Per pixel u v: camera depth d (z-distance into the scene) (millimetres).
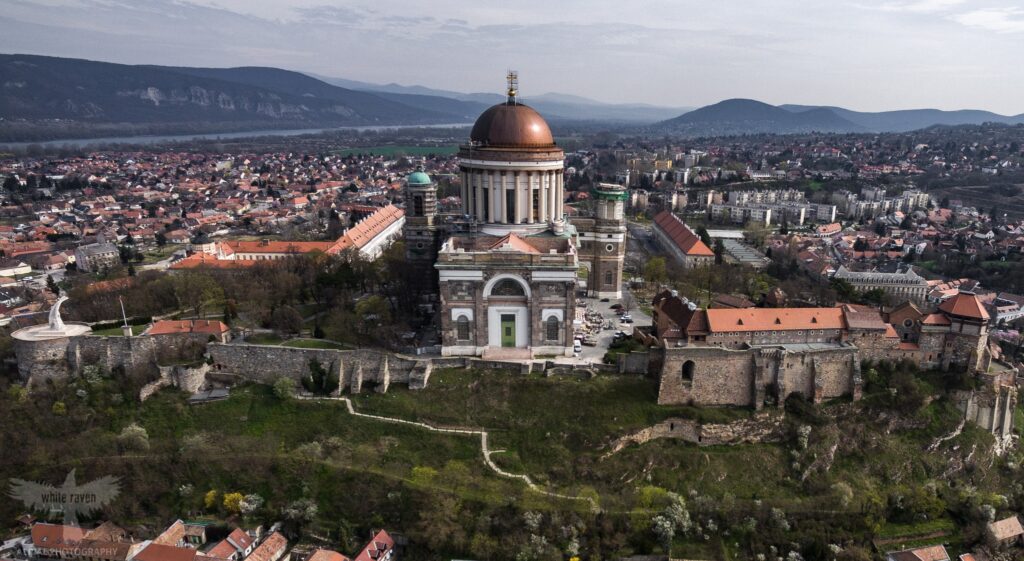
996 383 145750
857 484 130125
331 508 120875
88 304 171500
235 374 147125
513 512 116125
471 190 167875
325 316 170125
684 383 137875
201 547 116688
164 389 142875
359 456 126938
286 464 126125
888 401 141750
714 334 143000
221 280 187000
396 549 116188
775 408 138750
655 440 134750
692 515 120688
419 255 188125
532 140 162625
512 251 144000
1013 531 123750
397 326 164875
